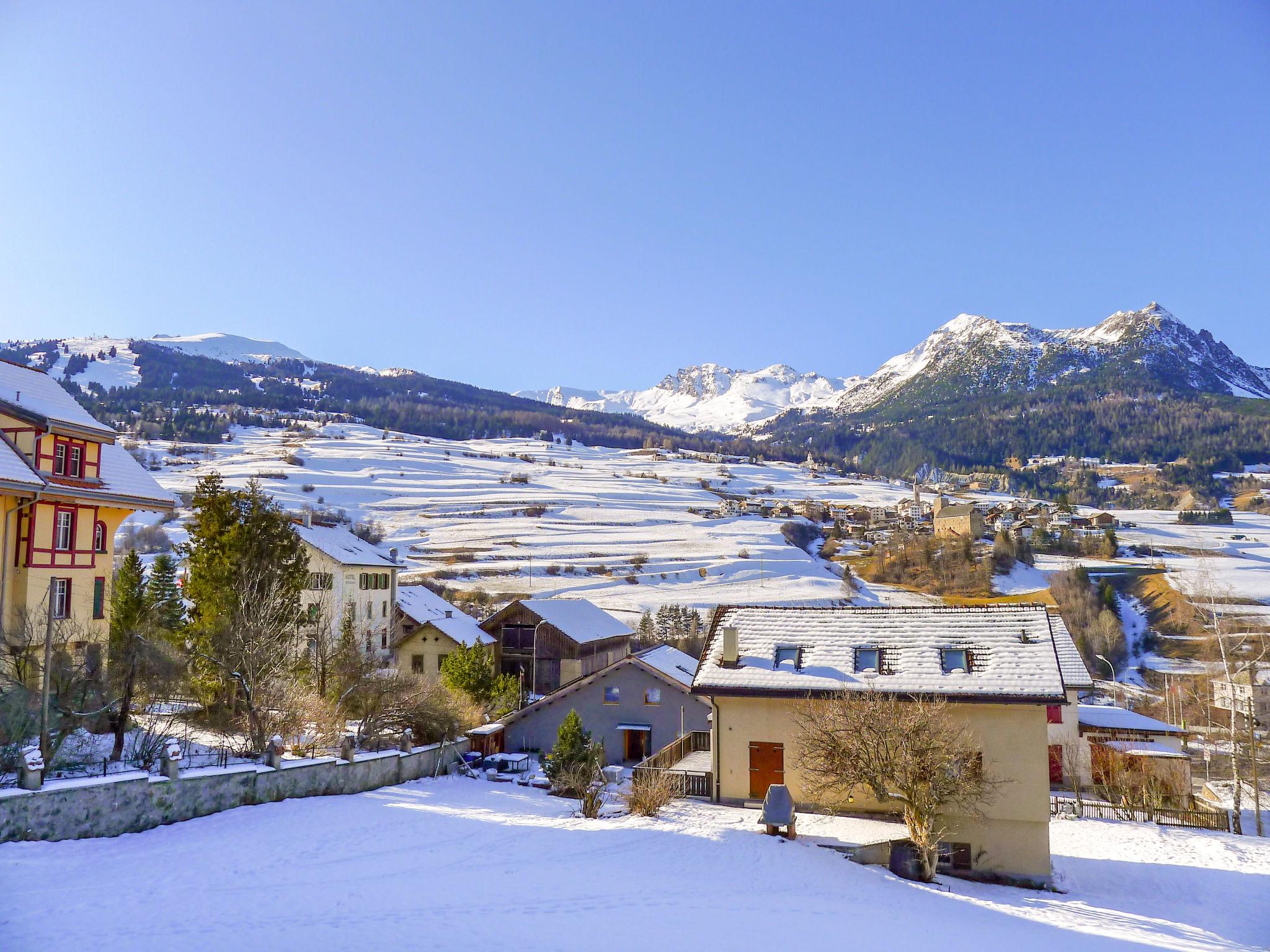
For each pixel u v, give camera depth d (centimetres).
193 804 2356
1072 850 3338
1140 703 7600
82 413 3525
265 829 2302
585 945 1605
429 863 2136
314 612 4216
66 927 1479
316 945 1487
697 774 3238
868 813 2983
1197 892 2822
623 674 4344
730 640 3247
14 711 2344
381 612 6862
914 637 3219
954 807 2795
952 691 2881
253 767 2609
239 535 3741
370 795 2956
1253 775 4094
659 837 2550
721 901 2016
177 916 1589
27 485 2939
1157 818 3916
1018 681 2870
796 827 2816
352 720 3828
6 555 2995
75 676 2789
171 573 4969
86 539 3384
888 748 2547
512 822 2677
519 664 6669
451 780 3484
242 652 3067
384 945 1512
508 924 1692
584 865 2219
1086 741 4619
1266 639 7681
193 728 3331
